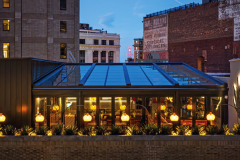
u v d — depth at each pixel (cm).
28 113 1462
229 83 1655
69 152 1227
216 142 1225
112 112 1535
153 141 1229
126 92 1525
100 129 1319
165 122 1692
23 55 3042
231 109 1612
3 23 3000
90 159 1227
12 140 1220
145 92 1527
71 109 2106
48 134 1244
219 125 1614
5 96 1459
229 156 1222
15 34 3005
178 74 1967
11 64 1462
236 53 4062
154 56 3584
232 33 4112
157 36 5419
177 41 4981
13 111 1461
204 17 4509
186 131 1281
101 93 1523
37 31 3053
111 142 1227
